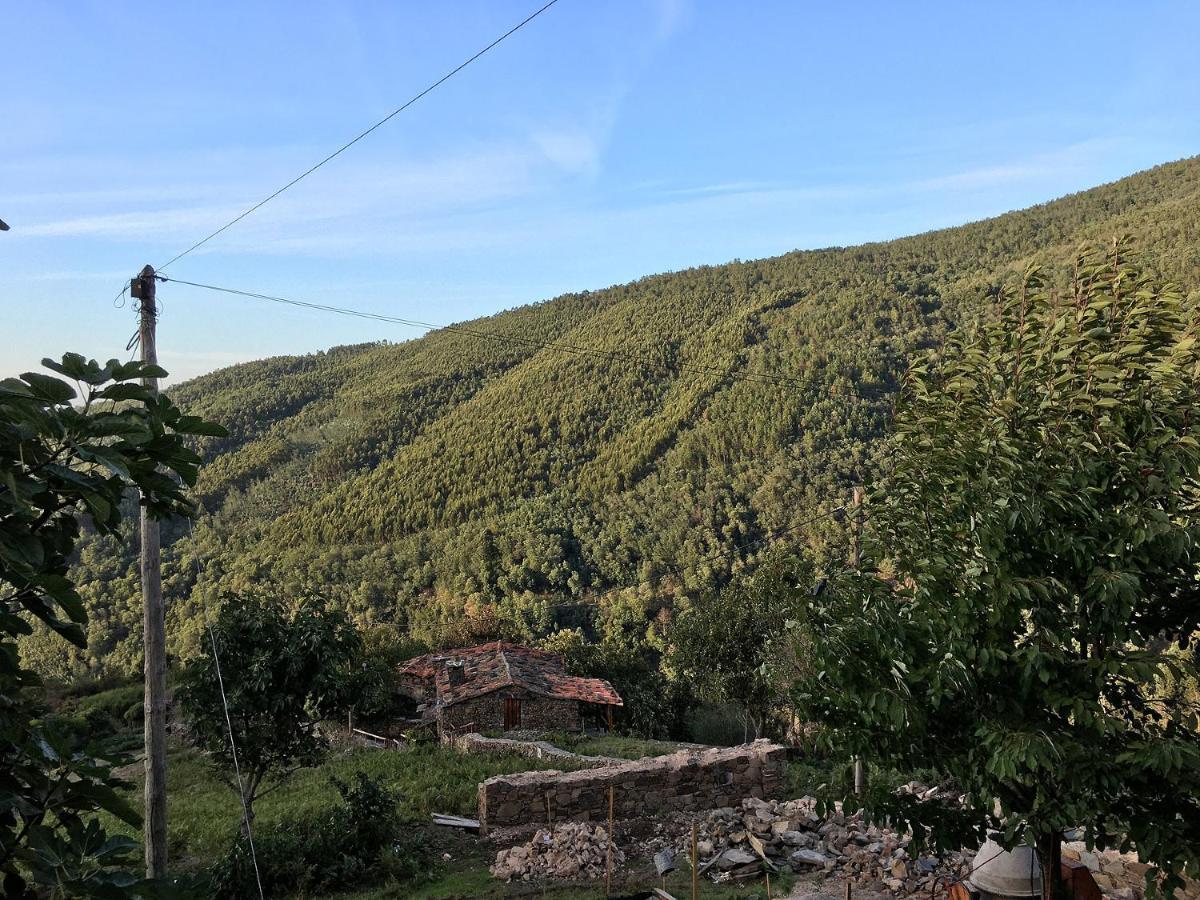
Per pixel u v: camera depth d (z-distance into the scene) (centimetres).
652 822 1473
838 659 614
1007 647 593
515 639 5756
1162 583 602
